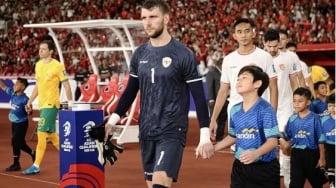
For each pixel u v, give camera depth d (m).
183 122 7.80
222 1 41.22
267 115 7.67
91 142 10.03
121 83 19.36
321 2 36.66
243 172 7.92
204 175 14.03
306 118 10.36
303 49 22.84
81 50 38.31
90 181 10.07
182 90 7.79
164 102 7.75
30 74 41.62
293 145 10.52
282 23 36.56
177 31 40.06
